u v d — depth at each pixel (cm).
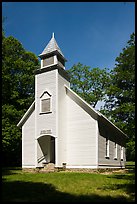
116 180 1345
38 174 1638
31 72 3356
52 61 2117
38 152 2081
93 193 900
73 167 1983
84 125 1998
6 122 2828
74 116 2058
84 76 4159
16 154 3181
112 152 2367
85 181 1255
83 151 1967
